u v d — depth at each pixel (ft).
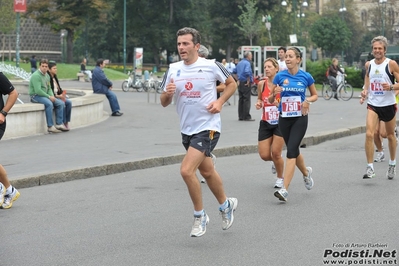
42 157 51.96
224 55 386.73
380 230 30.40
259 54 175.94
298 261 25.62
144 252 27.17
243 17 290.97
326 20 271.28
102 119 86.74
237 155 58.08
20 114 66.39
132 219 33.32
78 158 51.21
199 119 28.55
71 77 223.10
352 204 36.45
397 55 253.85
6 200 36.29
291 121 37.27
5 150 56.24
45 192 40.96
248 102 86.48
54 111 71.10
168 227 31.58
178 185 43.19
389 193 39.60
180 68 28.78
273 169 45.32
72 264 25.61
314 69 202.59
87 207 36.42
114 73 246.27
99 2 279.28
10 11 245.45
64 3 285.02
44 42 311.88
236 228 31.19
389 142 44.21
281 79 37.32
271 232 30.32
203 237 29.53
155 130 73.46
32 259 26.37
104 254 26.94
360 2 525.75
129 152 54.70
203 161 28.91
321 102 129.70
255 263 25.41
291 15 381.40
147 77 168.86
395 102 43.57
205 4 350.64
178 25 348.79
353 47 447.42
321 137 68.49
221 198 29.81
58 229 31.40
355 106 117.39
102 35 355.36
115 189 41.81
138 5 344.69
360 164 51.98
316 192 40.22
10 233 30.73
